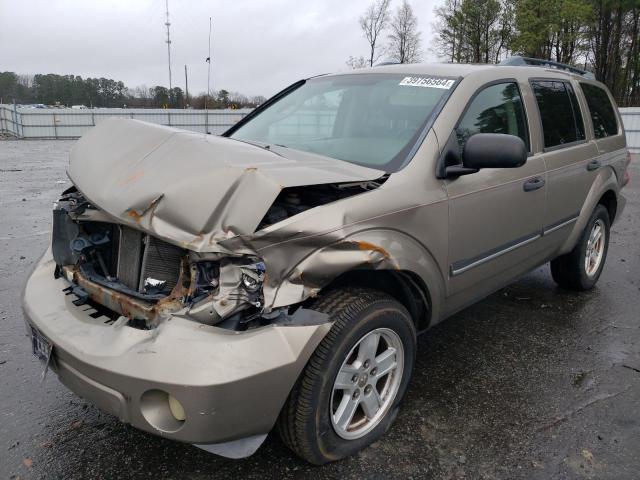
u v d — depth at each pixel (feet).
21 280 17.04
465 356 12.56
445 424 9.86
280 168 7.78
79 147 9.87
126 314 8.00
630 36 138.00
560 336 13.74
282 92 14.16
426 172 9.52
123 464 8.66
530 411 10.36
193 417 6.77
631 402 10.72
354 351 8.56
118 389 7.02
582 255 15.83
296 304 7.89
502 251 11.60
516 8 137.08
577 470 8.72
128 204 7.65
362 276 8.96
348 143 10.61
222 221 7.19
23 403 10.32
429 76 11.47
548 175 12.84
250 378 6.86
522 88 12.75
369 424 9.04
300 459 8.77
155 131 9.05
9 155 66.80
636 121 67.36
